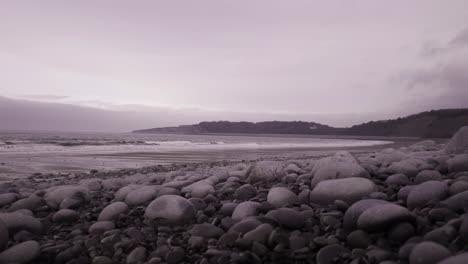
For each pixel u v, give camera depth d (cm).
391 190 408
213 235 317
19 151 2098
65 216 415
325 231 310
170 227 363
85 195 518
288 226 315
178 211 372
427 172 447
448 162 504
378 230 276
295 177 561
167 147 3073
